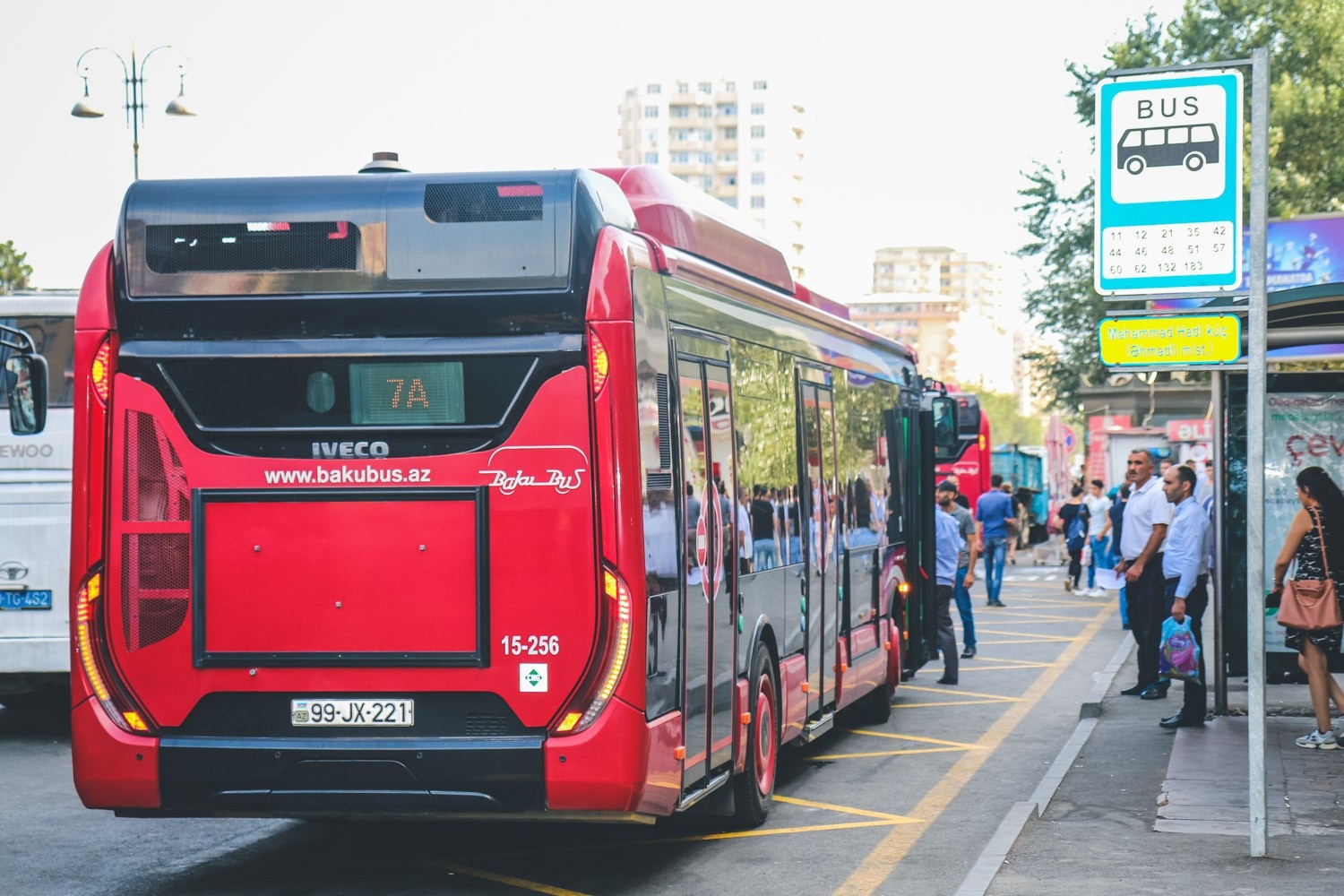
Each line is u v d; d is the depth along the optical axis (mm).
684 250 8891
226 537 7113
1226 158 7949
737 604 8492
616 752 6840
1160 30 45781
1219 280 7969
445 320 7020
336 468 7059
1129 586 14555
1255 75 7887
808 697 10242
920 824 9250
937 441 15797
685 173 187000
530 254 6969
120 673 7164
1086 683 16500
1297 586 11086
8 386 10258
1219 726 12219
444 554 6984
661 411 7309
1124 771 10516
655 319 7305
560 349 6949
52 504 13484
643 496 7000
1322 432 13836
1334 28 43875
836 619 11109
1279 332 10758
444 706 6988
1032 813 8852
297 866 8172
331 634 7039
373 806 6969
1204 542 12625
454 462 6988
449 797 6910
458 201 7043
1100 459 45750
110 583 7176
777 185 186125
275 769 6996
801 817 9469
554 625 6914
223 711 7113
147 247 7203
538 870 8047
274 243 7117
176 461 7152
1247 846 8047
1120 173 8094
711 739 7980
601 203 7172
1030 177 48000
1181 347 8062
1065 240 47156
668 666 7273
